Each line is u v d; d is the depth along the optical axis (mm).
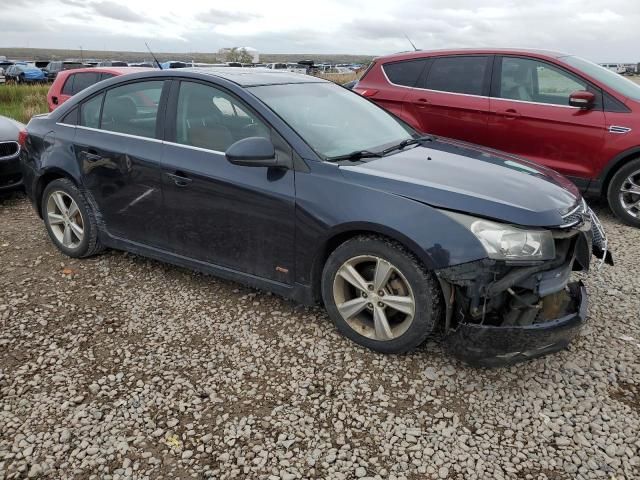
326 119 3590
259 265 3389
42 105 16797
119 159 3887
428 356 3078
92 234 4309
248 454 2383
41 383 2867
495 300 2691
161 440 2465
